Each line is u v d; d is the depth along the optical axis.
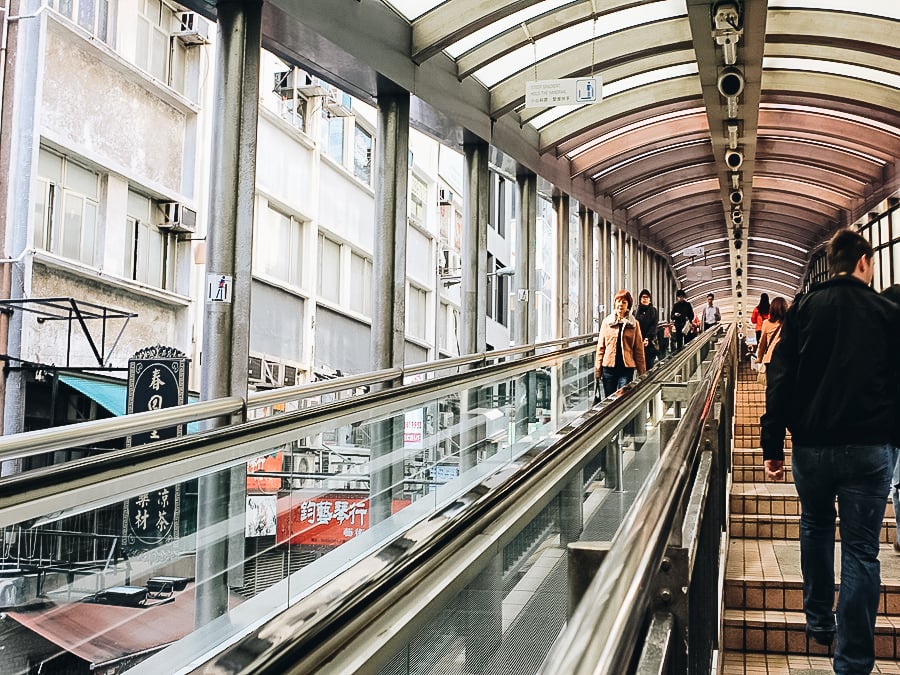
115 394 12.77
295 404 13.28
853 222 21.50
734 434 9.62
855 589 3.69
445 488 7.93
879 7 11.26
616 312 11.83
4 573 3.53
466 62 12.42
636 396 5.95
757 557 5.48
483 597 3.32
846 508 3.79
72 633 3.81
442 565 2.93
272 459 5.27
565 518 4.36
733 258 29.75
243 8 8.15
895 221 18.25
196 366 15.24
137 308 14.09
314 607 2.39
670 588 2.02
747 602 4.82
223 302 7.77
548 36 12.38
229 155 7.93
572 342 18.12
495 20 10.84
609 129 16.08
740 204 20.94
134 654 4.17
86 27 12.95
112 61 13.32
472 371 9.02
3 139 11.61
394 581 2.70
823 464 3.85
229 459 4.96
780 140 18.55
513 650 3.52
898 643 4.33
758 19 10.33
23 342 11.52
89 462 4.00
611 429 4.96
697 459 3.23
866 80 13.89
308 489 5.52
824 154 18.38
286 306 18.41
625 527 1.64
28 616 3.61
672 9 12.04
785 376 4.00
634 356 11.73
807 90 14.26
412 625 2.64
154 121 14.54
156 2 14.61
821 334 3.92
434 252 26.34
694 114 16.84
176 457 4.54
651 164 18.88
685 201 23.36
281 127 17.88
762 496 6.37
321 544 5.60
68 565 3.83
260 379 17.16
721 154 16.86
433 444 7.85
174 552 4.48
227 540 4.89
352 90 11.16
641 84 14.83
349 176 21.30
